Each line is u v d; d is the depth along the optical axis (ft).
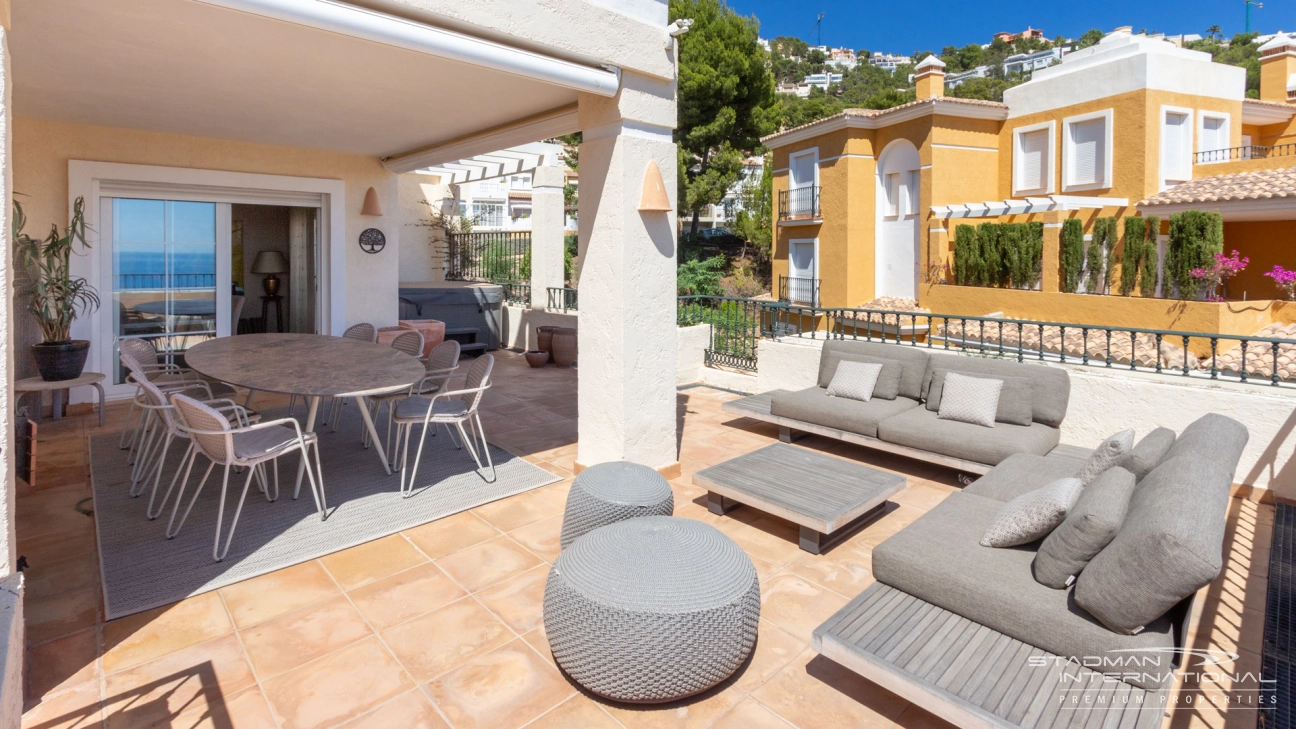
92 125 20.49
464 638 9.32
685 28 14.62
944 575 8.31
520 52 12.30
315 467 16.26
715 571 8.23
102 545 11.84
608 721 7.73
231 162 23.27
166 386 17.11
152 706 7.86
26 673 8.27
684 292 70.18
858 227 53.31
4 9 7.43
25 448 10.06
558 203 34.60
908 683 6.93
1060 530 7.84
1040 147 48.21
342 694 8.13
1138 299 36.91
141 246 22.45
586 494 10.98
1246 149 52.85
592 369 15.53
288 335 19.99
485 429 20.16
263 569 11.09
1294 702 8.00
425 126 20.53
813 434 19.54
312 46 12.69
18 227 18.16
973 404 15.87
